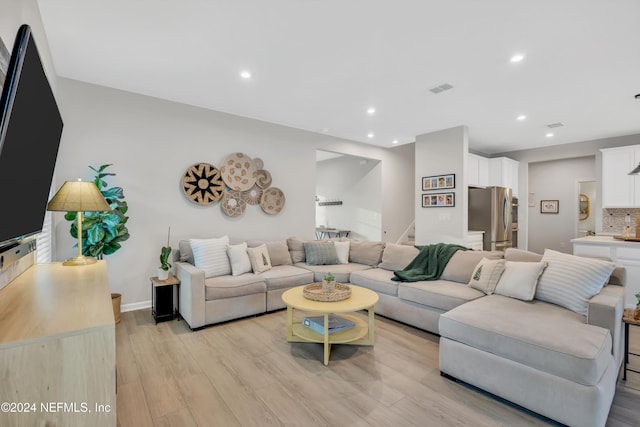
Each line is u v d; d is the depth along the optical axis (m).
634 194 5.25
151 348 2.71
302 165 5.34
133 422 1.78
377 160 6.78
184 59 2.95
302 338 2.63
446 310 2.88
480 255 3.31
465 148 5.00
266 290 3.62
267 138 4.90
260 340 2.90
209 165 4.26
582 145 6.02
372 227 6.98
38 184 1.58
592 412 1.62
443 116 4.54
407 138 5.93
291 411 1.89
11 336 0.84
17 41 1.05
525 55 2.80
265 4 2.16
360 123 4.93
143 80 3.41
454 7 2.17
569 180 6.87
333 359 2.54
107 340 0.93
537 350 1.80
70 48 2.76
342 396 2.04
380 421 1.80
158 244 3.90
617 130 5.23
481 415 1.85
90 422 0.90
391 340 2.91
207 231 4.29
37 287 1.43
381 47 2.70
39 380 0.86
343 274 3.94
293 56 2.87
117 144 3.64
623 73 3.13
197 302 3.10
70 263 2.09
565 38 2.52
